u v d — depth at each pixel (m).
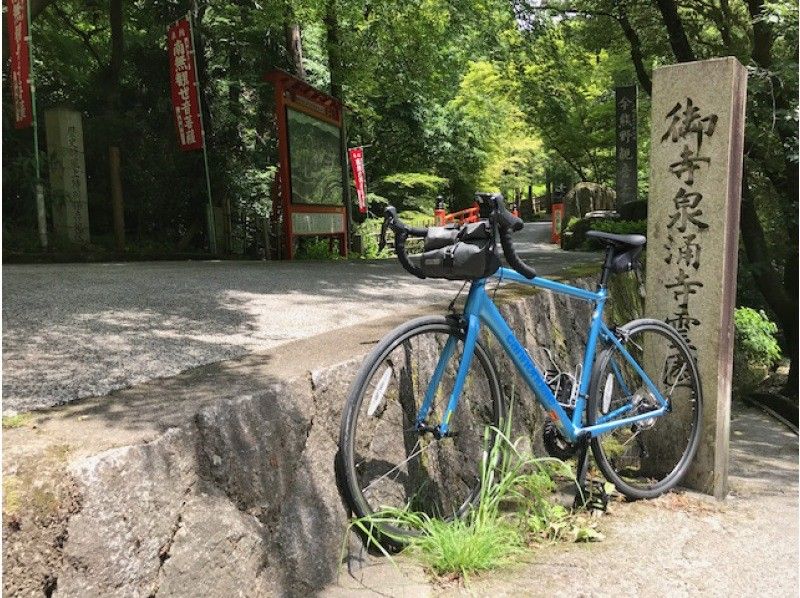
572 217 14.43
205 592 1.52
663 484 3.11
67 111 7.79
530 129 20.42
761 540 2.60
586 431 2.74
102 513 1.31
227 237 10.78
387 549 2.19
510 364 3.24
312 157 10.47
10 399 1.80
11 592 1.15
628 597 2.08
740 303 10.74
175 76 9.30
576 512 2.78
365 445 2.19
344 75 13.38
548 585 2.12
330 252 11.09
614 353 2.96
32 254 6.74
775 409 7.61
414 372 2.48
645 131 16.62
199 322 3.25
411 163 20.83
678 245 3.19
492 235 2.18
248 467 1.72
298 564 1.82
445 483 2.52
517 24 10.85
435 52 13.95
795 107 6.77
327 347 2.52
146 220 10.80
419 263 2.32
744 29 9.58
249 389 1.87
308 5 11.30
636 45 10.38
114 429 1.50
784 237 10.86
